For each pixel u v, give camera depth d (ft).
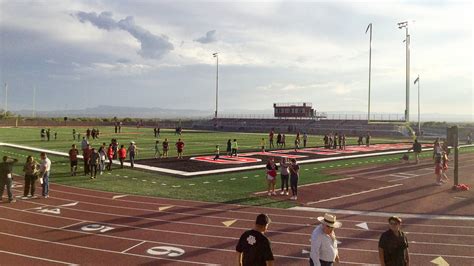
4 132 233.96
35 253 37.27
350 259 36.06
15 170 86.94
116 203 56.95
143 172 86.07
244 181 75.66
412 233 43.96
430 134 250.98
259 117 401.08
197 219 48.88
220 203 57.47
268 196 62.54
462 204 57.93
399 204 57.88
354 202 59.00
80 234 42.88
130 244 39.83
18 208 53.88
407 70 182.91
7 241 40.55
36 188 68.03
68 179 76.54
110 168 88.69
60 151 122.52
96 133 182.70
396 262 23.88
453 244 40.22
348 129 281.13
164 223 47.11
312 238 25.17
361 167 96.99
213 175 82.69
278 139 155.53
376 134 251.80
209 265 34.63
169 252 37.68
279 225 46.65
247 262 20.86
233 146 118.01
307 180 77.36
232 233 43.45
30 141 164.35
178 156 112.78
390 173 87.45
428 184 74.28
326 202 58.95
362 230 44.88
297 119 338.95
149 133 242.58
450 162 111.14
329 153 129.08
